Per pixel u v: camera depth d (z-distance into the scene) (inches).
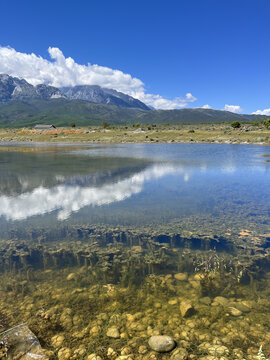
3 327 177.8
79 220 423.2
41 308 200.4
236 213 458.9
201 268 265.9
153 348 155.3
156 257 291.6
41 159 1443.2
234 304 203.8
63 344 162.1
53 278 248.5
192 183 730.8
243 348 155.5
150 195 589.9
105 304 205.8
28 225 402.3
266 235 358.0
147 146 2600.9
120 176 844.6
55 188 664.4
